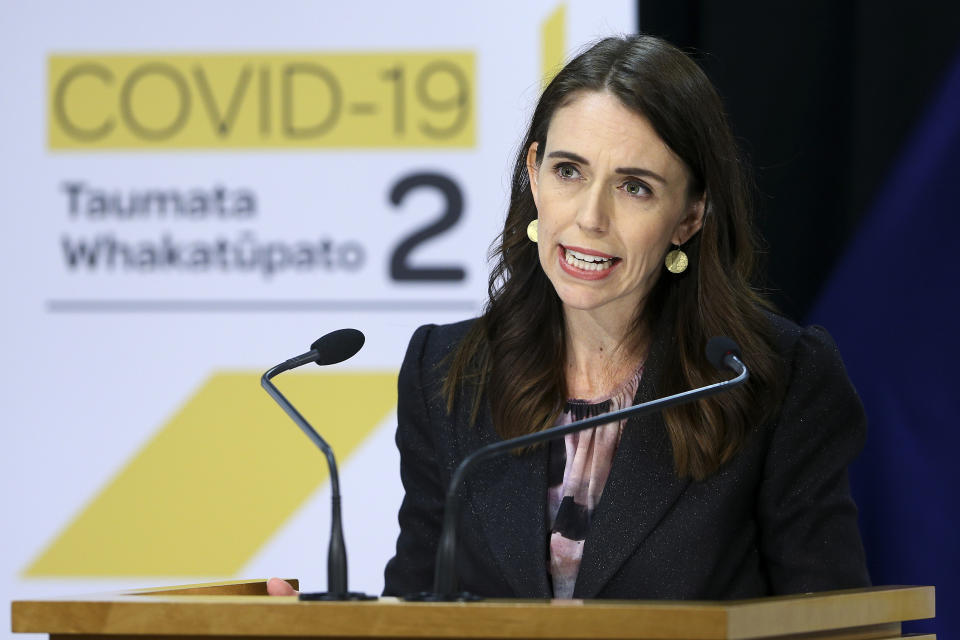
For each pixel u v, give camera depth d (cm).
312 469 1323
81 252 1334
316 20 1334
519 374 845
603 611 550
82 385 1331
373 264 1324
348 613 568
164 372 1331
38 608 597
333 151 1330
